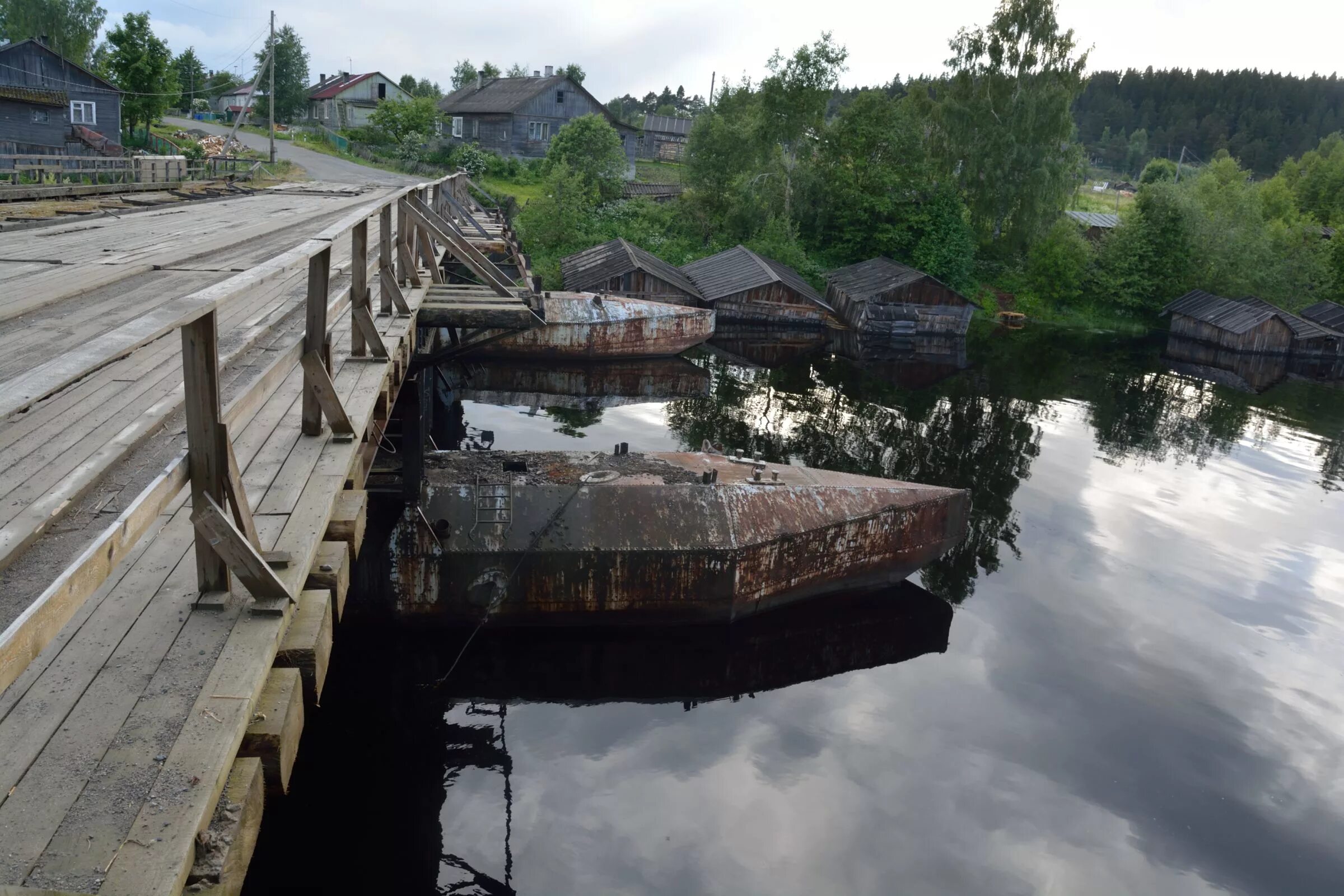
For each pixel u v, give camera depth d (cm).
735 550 1025
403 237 1056
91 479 279
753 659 1039
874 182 4434
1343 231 5297
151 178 2416
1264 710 1020
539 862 691
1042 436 2216
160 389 527
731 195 4412
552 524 998
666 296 3228
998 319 4422
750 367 2759
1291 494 1888
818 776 834
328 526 454
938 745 902
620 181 4650
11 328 636
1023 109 4494
